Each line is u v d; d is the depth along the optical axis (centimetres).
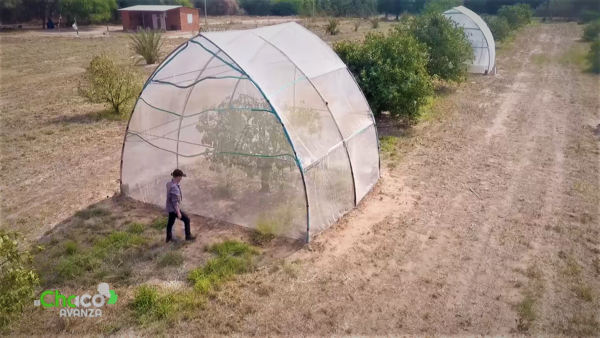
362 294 703
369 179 1055
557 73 2475
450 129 1527
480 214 945
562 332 625
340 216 926
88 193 1048
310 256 795
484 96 1989
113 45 3581
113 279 737
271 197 862
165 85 930
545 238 853
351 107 1026
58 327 638
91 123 1595
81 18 4962
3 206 988
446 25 1988
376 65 1466
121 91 1683
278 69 893
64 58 2967
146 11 4753
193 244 831
